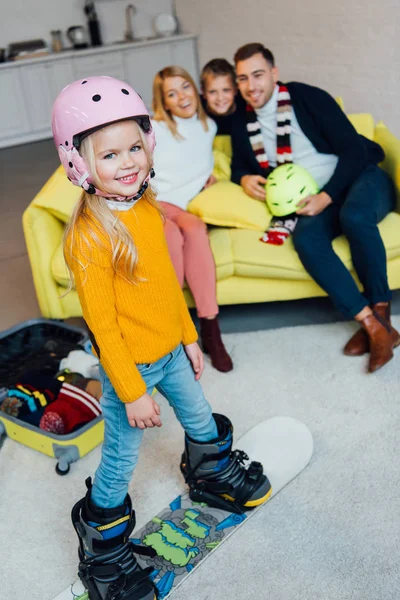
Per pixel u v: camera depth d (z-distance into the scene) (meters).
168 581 1.54
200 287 2.34
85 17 6.58
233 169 2.82
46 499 1.90
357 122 2.86
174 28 6.64
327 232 2.44
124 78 6.50
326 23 4.53
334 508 1.73
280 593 1.51
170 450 2.04
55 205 2.56
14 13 6.24
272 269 2.44
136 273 1.30
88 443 2.02
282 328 2.65
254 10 5.32
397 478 1.81
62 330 2.56
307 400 2.18
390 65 4.13
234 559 1.61
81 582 1.58
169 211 2.57
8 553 1.72
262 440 1.96
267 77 2.52
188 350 1.55
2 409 2.15
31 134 6.31
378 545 1.60
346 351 2.40
